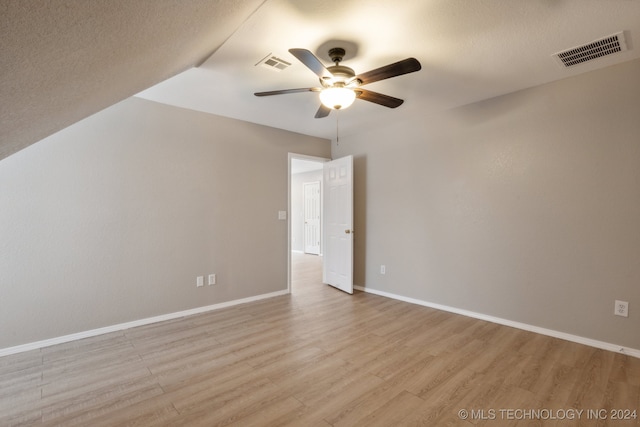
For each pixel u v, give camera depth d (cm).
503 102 308
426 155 373
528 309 295
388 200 416
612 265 249
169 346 265
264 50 218
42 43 76
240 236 388
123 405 185
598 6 175
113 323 298
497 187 314
